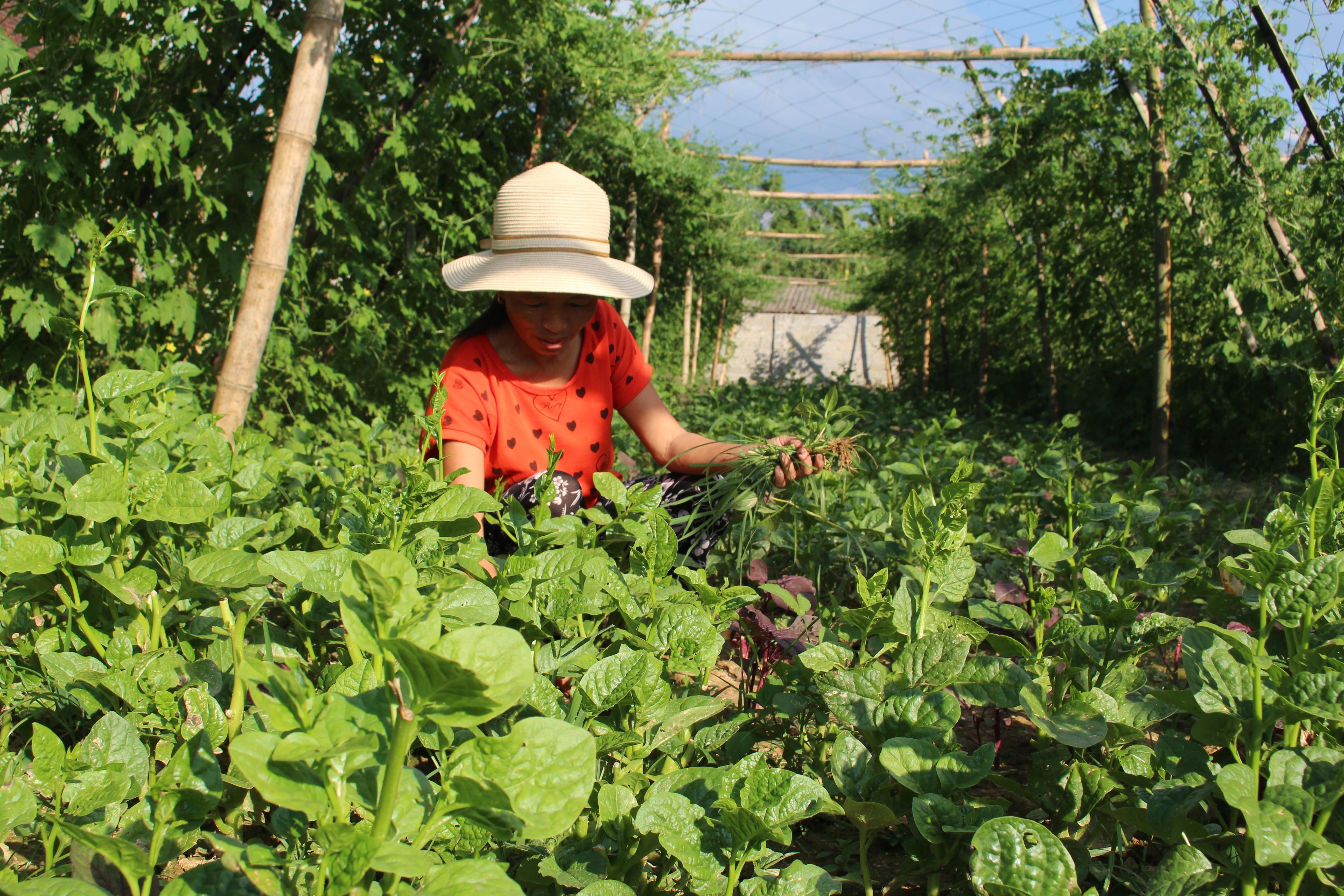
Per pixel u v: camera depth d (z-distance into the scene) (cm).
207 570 139
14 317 418
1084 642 159
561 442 254
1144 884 133
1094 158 886
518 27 676
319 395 620
